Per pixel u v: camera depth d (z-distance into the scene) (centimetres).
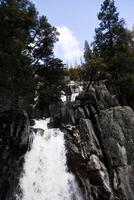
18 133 3322
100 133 3675
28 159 3375
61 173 3400
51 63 4775
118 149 3494
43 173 3372
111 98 4284
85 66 4638
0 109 3847
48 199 3238
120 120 3719
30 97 4350
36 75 4731
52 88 4547
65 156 3497
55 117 4153
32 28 4388
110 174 3384
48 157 3481
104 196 3173
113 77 4797
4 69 3072
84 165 3394
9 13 3344
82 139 3594
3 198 3055
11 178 3170
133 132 3681
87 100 4134
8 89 3322
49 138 3616
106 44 5159
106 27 5212
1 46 3077
